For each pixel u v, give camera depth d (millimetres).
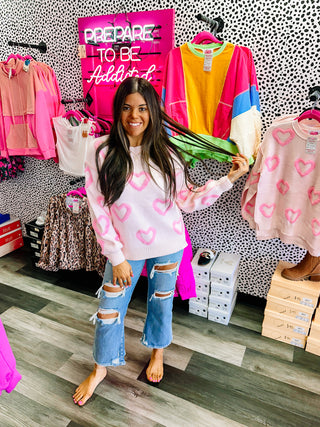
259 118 1790
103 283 1412
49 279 2658
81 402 1558
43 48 2471
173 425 1478
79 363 1820
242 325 2154
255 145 1796
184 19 1944
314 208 1655
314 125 1707
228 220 2252
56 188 2895
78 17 2256
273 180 1758
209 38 1684
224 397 1624
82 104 2506
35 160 2881
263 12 1737
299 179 1675
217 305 2135
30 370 1765
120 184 1172
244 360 1857
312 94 1560
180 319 2203
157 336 1628
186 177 1354
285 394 1646
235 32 1839
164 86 1852
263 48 1801
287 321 1951
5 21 2564
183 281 2057
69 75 2477
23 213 3191
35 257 2771
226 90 1724
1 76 2371
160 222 1297
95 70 2320
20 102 2395
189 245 2049
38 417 1509
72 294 2461
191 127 1899
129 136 1213
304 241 1776
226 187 1330
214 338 2027
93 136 2314
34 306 2307
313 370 1797
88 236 2350
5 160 2756
